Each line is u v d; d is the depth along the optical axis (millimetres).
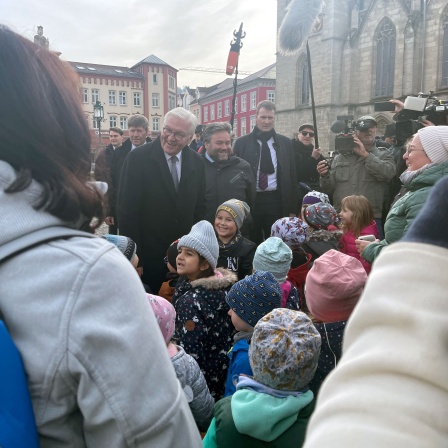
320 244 3570
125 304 782
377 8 32312
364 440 431
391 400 448
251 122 50688
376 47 32875
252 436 1541
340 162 5145
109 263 791
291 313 1714
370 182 5008
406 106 4641
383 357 474
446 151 2609
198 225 2896
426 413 437
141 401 769
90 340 728
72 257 770
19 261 757
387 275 539
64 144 863
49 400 734
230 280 2730
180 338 2564
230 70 6793
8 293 745
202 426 2152
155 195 3955
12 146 793
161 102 62469
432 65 29781
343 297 2156
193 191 4090
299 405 1554
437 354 463
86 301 745
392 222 2738
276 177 5379
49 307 734
